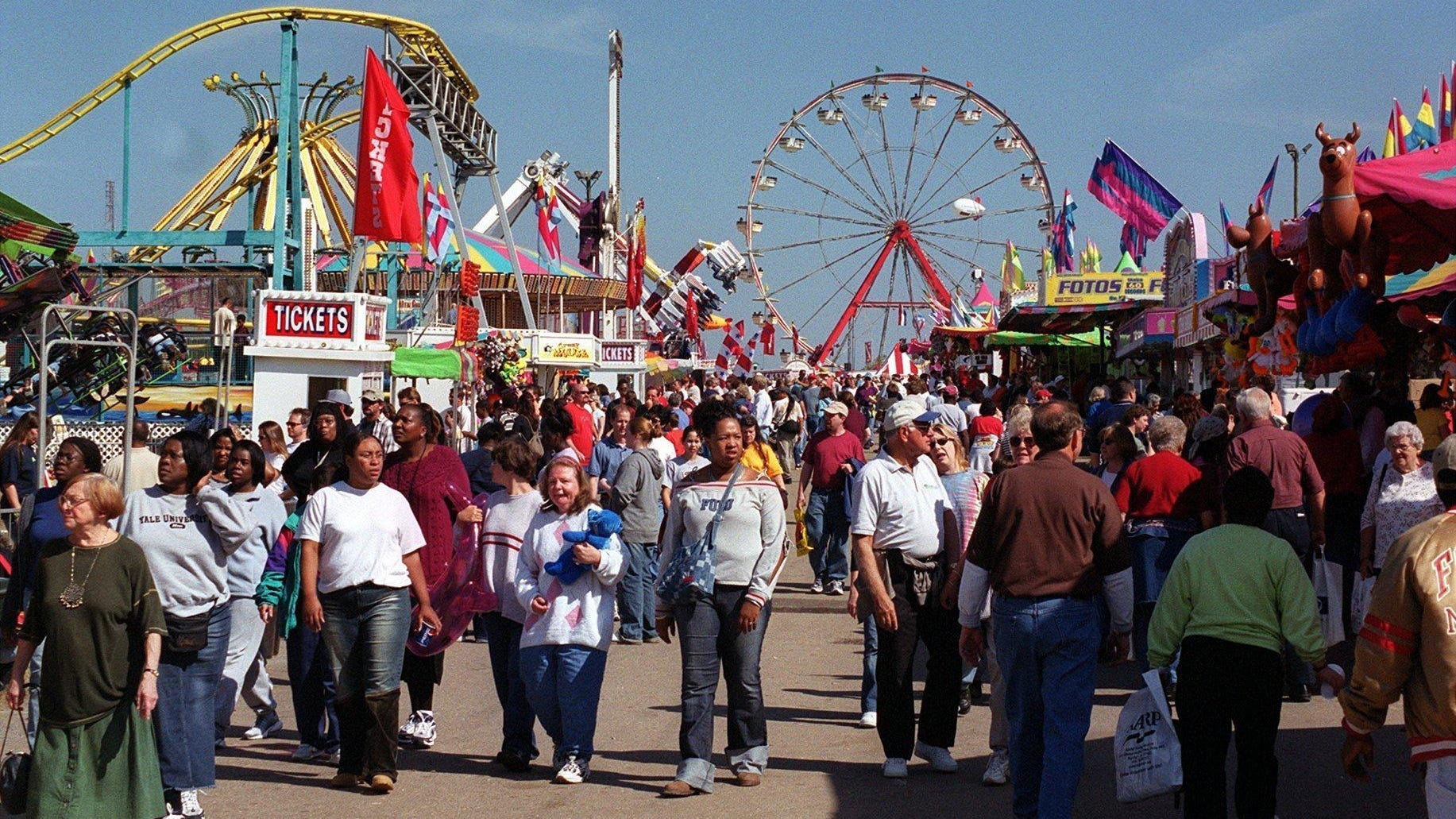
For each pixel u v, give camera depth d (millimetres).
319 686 7590
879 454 7340
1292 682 8750
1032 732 6047
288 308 18922
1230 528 5617
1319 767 7152
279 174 29969
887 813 6543
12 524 9406
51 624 5637
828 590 13398
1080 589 5938
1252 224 11984
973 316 60250
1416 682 4348
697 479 7086
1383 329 13477
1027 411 8141
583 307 50219
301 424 11086
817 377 45844
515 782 7215
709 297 67000
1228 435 9719
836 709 8922
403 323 36219
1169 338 26000
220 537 6477
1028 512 5973
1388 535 8617
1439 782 4273
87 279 31031
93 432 21016
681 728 6984
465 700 9258
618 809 6645
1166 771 5699
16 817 6305
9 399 22234
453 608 7613
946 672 7297
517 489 7691
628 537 11344
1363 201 8938
